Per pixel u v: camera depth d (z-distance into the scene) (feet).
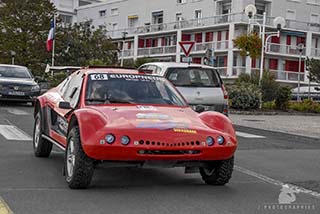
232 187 25.17
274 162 33.86
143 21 224.33
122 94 26.27
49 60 158.81
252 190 24.67
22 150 34.81
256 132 54.34
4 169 27.96
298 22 188.55
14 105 72.79
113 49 171.83
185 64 49.60
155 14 218.59
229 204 21.70
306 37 190.19
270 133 53.83
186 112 25.27
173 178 26.99
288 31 185.26
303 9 194.08
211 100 48.24
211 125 24.04
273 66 185.47
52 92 32.07
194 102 47.52
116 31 230.68
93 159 22.44
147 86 27.27
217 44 182.50
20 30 157.69
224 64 184.24
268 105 89.40
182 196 22.88
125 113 23.67
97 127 22.21
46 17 157.69
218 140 22.93
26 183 24.66
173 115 24.29
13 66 75.77
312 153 39.04
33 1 157.17
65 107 25.53
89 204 21.02
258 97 84.23
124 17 233.35
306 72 184.75
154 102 26.23
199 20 192.44
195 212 20.22
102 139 21.63
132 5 229.66
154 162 22.31
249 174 29.01
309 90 151.84
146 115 23.63
